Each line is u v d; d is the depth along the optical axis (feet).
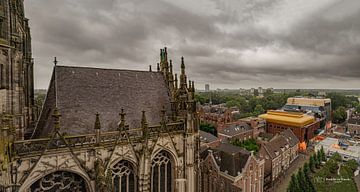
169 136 129.29
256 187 277.23
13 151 88.28
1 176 84.17
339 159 375.45
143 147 117.39
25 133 115.55
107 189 100.53
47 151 94.79
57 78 114.93
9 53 94.02
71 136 100.37
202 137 423.23
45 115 113.80
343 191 263.70
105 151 109.19
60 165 98.32
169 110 147.13
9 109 95.66
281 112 643.86
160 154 129.70
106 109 123.24
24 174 91.04
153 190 128.57
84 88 121.19
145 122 119.14
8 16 94.43
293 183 263.49
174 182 134.51
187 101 135.95
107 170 108.17
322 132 643.45
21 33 113.50
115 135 112.06
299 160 435.53
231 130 491.31
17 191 89.35
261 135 531.09
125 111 129.08
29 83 126.62
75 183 105.81
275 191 310.04
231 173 247.09
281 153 366.63
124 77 138.72
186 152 135.03
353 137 568.82
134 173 120.37
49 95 117.19
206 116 620.08
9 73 94.73
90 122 115.55
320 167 357.20
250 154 266.98
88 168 104.63
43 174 94.89
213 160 264.93
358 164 366.22
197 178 144.05
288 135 474.90
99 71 130.72
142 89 142.82
